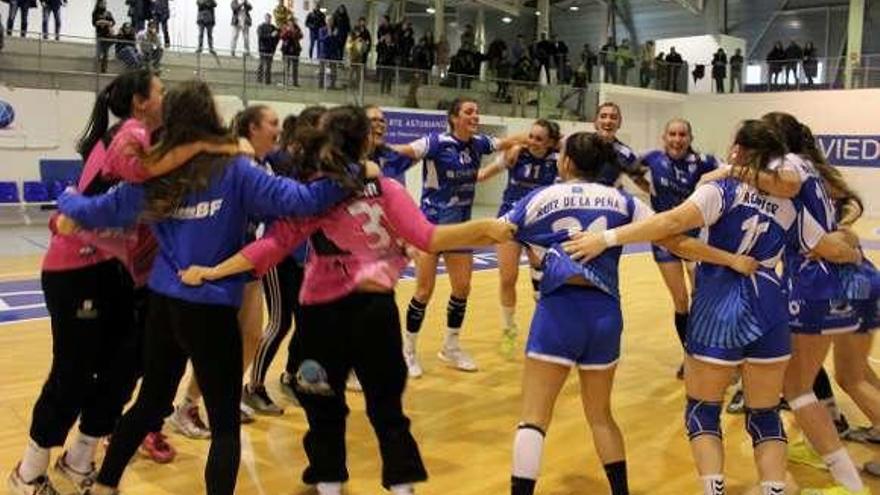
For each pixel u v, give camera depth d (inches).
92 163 103.8
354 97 619.5
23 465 112.7
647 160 194.5
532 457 108.2
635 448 151.2
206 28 580.1
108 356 113.8
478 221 105.3
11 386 176.2
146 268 112.3
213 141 94.3
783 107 803.4
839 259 120.4
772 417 112.1
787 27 938.7
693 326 111.9
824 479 136.2
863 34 877.8
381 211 103.3
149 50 528.4
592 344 109.6
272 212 95.1
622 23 1042.7
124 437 100.3
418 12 1008.2
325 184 97.5
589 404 115.5
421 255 187.0
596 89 792.3
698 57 907.4
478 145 199.9
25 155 484.4
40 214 481.1
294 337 118.6
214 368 96.0
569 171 115.7
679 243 108.8
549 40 824.9
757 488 132.0
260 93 575.8
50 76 494.6
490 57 738.8
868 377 152.9
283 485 128.3
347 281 101.9
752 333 106.9
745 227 107.0
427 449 147.3
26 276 314.0
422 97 658.8
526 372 113.0
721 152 848.9
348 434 152.6
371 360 103.3
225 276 94.9
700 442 111.6
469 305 285.9
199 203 94.1
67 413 110.0
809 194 114.3
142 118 108.1
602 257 110.2
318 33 663.1
